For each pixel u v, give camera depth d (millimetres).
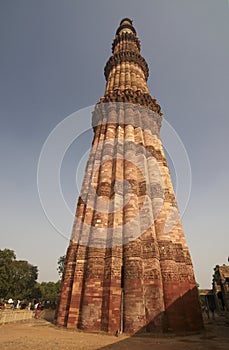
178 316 13477
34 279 62500
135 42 44250
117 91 29156
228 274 32625
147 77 39219
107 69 38938
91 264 15453
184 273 15656
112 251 15609
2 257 53125
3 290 51906
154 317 13102
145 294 14070
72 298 14766
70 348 8633
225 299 31094
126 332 12625
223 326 17547
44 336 11141
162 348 9047
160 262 15680
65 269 17062
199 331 13523
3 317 16406
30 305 33312
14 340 9867
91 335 12047
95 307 13805
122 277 15141
